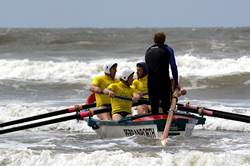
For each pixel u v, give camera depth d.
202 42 138.38
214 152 36.12
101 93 42.66
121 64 97.56
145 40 165.38
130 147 37.88
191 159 31.38
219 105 60.16
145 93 43.47
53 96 71.44
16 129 40.88
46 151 34.06
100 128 42.00
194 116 41.03
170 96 40.34
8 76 94.69
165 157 31.97
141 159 32.06
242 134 44.41
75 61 108.62
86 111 41.69
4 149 36.94
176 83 39.59
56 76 94.06
